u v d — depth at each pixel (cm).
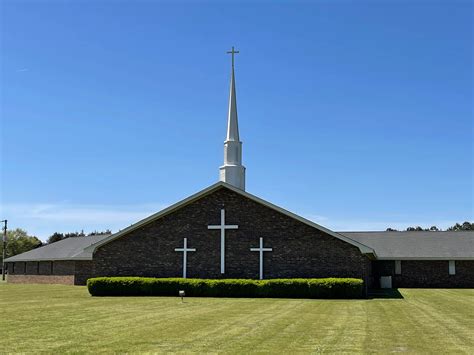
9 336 1568
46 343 1443
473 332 1678
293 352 1316
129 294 3369
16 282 6650
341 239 3325
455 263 4469
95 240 5903
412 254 4506
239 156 3934
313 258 3353
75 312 2272
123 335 1584
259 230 3462
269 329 1720
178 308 2448
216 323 1875
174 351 1325
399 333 1648
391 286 4478
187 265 3541
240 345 1414
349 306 2562
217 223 3531
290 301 2861
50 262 6019
